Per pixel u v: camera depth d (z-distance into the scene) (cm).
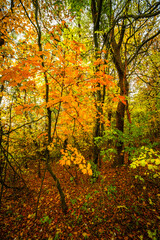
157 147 523
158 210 313
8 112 516
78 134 605
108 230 292
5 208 443
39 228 334
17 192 544
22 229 341
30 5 411
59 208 402
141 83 776
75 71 203
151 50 661
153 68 632
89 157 809
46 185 605
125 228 288
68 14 394
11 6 445
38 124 670
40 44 267
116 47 468
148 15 170
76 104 240
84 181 560
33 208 430
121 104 525
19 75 136
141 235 264
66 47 217
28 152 711
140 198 364
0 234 334
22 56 518
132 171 509
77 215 353
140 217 307
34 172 818
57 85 268
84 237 286
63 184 587
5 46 466
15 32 515
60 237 296
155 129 709
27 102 533
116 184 457
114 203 369
